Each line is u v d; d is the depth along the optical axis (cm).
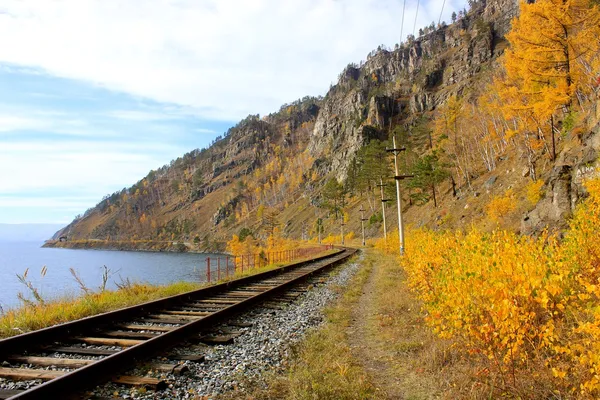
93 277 5172
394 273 1617
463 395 429
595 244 641
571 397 380
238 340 698
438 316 570
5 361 538
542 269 548
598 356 337
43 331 622
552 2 1978
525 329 422
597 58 2138
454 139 6450
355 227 8862
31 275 5684
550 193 1662
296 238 12231
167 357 575
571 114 2586
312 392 454
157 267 6844
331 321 873
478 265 570
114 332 707
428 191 6259
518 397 403
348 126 19012
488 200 3834
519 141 3638
